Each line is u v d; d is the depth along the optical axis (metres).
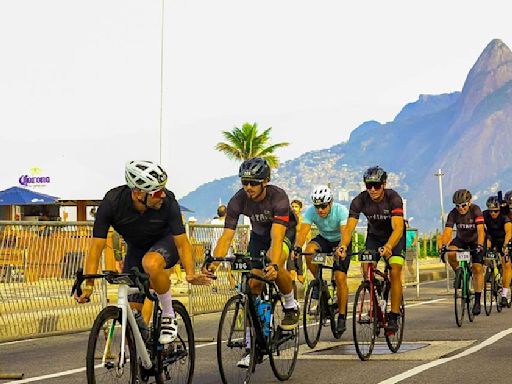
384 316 10.66
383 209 10.96
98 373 6.71
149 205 7.41
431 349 11.05
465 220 14.73
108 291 17.22
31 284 11.43
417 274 20.44
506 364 9.59
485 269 15.88
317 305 11.53
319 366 9.80
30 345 12.60
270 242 9.18
